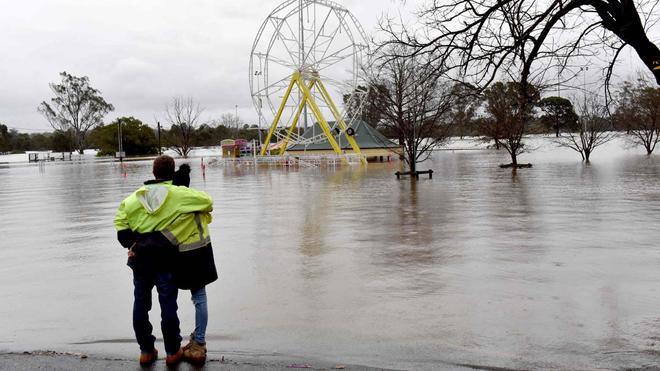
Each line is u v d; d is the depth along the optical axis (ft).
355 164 139.33
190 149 296.51
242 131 384.88
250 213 47.26
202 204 15.51
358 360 15.15
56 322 19.26
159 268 15.12
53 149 335.88
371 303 20.40
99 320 19.42
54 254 31.60
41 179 109.81
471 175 88.12
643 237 31.91
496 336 16.74
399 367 14.60
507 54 18.67
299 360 15.23
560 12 17.37
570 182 69.56
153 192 15.24
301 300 21.02
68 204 59.98
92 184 91.56
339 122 148.46
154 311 20.47
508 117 101.50
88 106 336.08
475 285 22.50
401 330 17.46
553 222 38.17
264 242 33.40
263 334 17.43
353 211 47.11
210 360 15.39
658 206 45.37
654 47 16.56
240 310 19.93
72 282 24.93
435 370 14.38
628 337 16.46
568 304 19.67
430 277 24.00
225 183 85.97
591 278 23.11
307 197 60.44
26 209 56.03
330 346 16.26
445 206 48.91
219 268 26.58
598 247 29.37
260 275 25.05
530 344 16.06
